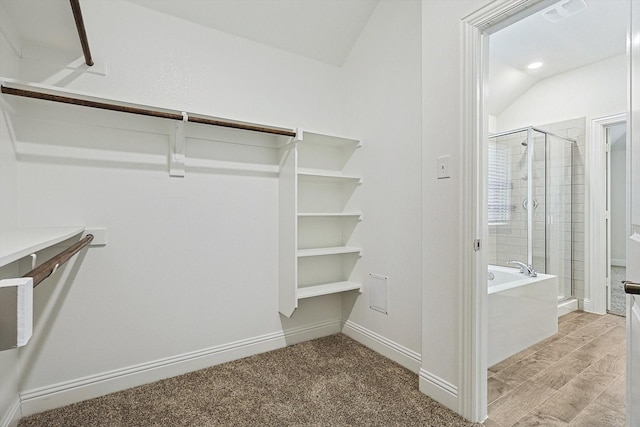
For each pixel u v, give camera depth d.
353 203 2.70
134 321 1.96
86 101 1.62
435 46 1.80
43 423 1.61
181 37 2.10
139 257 1.97
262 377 2.06
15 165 1.62
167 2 2.02
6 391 1.50
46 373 1.72
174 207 2.08
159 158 2.03
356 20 2.51
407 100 2.21
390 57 2.34
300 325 2.63
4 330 0.48
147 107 1.83
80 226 1.79
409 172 2.19
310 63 2.65
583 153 3.50
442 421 1.63
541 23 2.77
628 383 1.06
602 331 2.94
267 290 2.45
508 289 2.42
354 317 2.70
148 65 2.00
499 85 3.67
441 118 1.77
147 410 1.72
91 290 1.84
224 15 2.18
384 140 2.39
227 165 2.27
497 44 3.09
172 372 2.07
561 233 3.58
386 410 1.72
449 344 1.73
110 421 1.63
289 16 2.32
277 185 2.49
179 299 2.10
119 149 1.92
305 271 2.67
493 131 4.10
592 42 3.05
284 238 2.41
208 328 2.21
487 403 1.81
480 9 1.57
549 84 3.72
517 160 3.50
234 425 1.61
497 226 3.62
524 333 2.56
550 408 1.76
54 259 0.96
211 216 2.21
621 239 6.16
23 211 1.67
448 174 1.73
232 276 2.30
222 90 2.25
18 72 1.66
